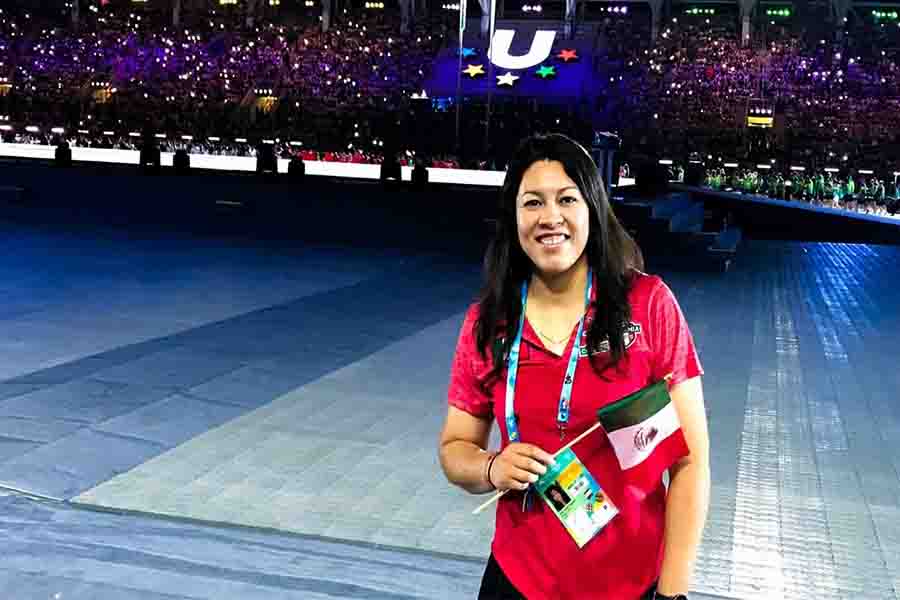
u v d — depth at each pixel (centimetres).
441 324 1138
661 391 217
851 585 482
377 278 1491
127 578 452
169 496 567
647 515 230
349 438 693
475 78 4956
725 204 2591
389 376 880
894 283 1711
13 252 1590
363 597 443
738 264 1914
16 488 568
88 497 560
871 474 664
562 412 228
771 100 4950
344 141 4503
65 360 888
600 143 1853
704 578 484
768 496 611
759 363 1014
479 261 1755
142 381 821
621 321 226
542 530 231
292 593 443
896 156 4409
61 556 473
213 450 655
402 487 598
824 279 1730
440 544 514
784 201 2798
